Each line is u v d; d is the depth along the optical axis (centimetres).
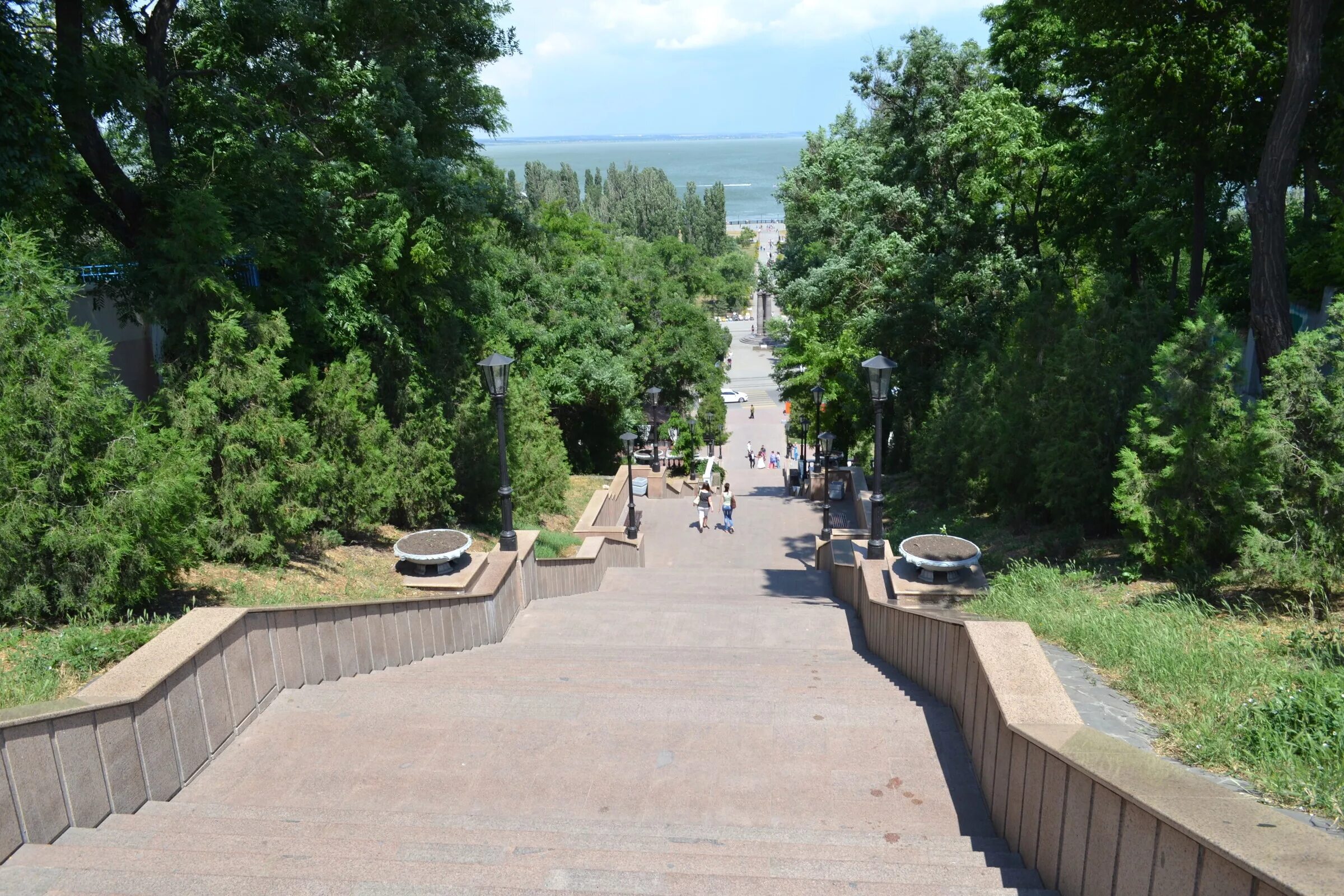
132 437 784
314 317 1366
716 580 1742
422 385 1616
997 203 2366
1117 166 2039
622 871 413
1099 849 355
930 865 432
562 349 3325
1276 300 1086
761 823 532
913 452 2416
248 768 612
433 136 1753
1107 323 1226
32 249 766
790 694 759
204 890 398
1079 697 568
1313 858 260
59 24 1089
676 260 6247
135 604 816
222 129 1301
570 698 744
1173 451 888
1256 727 477
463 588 1112
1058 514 1230
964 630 636
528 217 1944
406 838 484
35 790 455
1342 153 1434
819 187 3123
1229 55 1389
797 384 3484
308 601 973
